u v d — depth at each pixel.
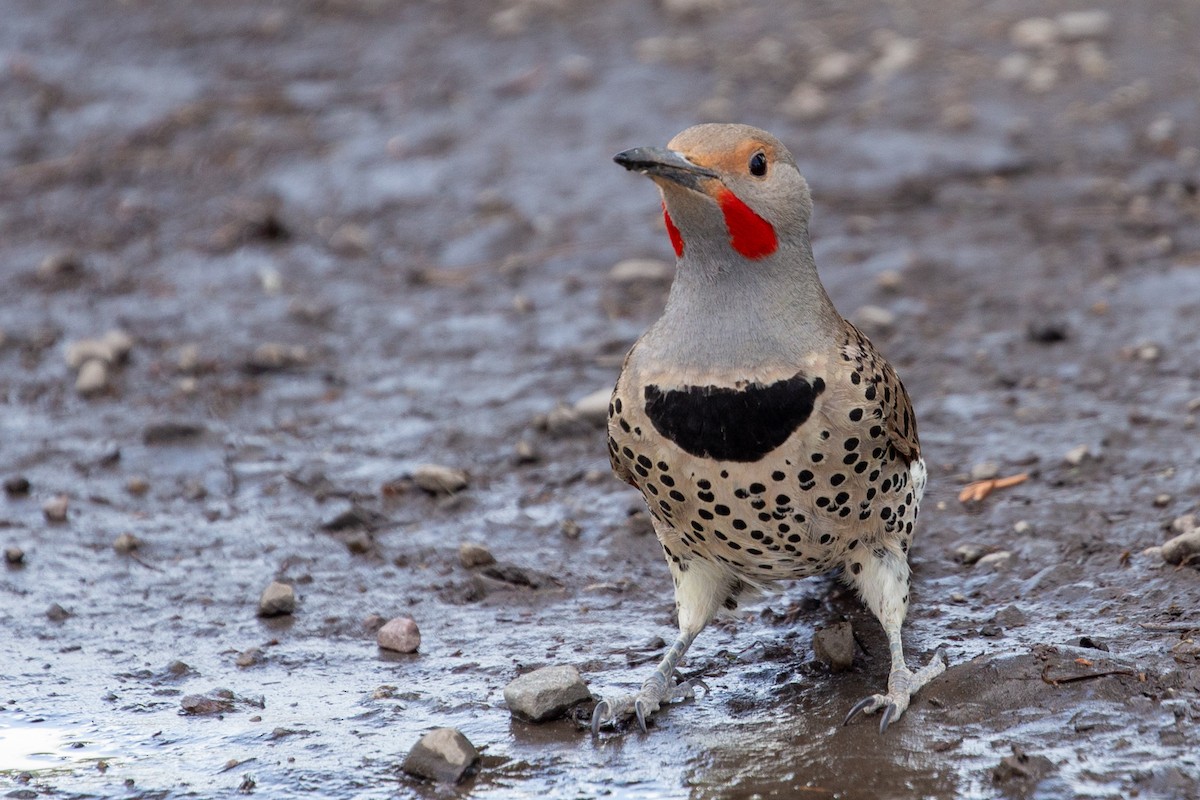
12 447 12.78
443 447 12.49
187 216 18.12
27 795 7.64
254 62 22.77
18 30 24.25
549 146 19.28
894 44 22.31
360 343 14.89
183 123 20.61
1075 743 7.40
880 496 8.05
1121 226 16.27
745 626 9.27
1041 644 8.30
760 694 8.36
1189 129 18.84
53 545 10.98
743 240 7.64
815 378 7.68
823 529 8.00
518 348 14.55
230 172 19.14
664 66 21.62
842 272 15.62
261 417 13.30
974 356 13.55
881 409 7.79
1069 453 11.16
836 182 17.92
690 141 7.79
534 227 17.25
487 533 10.91
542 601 9.84
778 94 20.56
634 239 16.89
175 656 9.27
